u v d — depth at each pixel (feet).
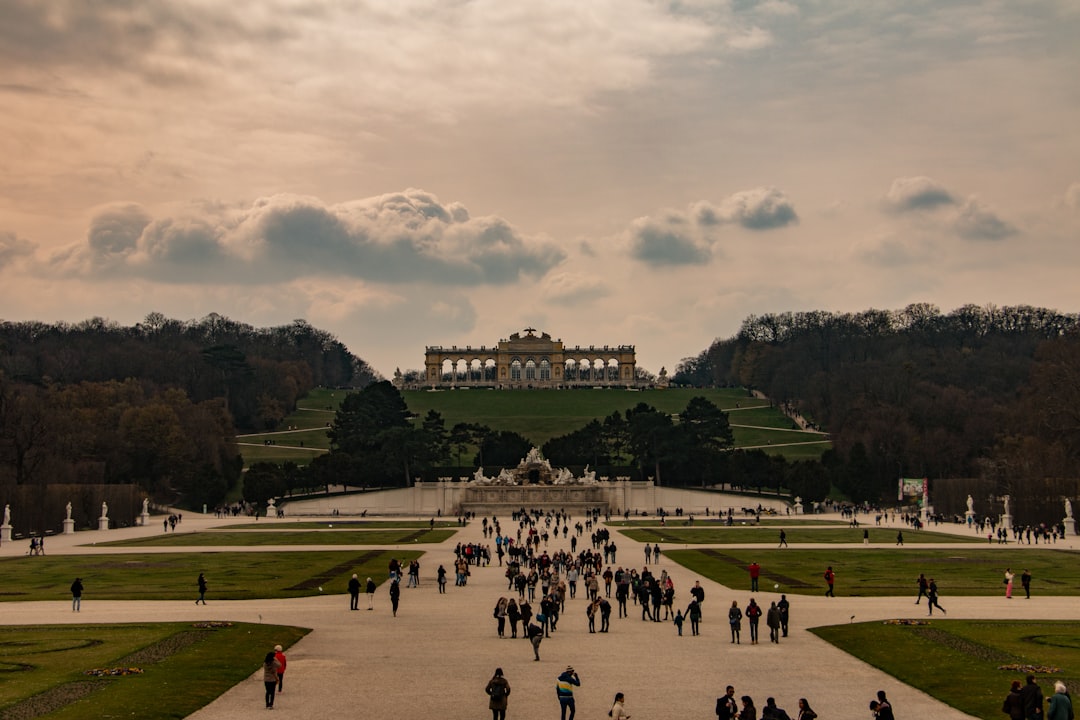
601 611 267.18
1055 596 300.61
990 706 171.94
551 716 169.68
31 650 213.87
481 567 400.88
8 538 547.49
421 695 183.21
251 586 324.80
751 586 322.96
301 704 176.76
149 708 169.89
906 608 275.18
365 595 309.42
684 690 186.91
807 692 185.68
